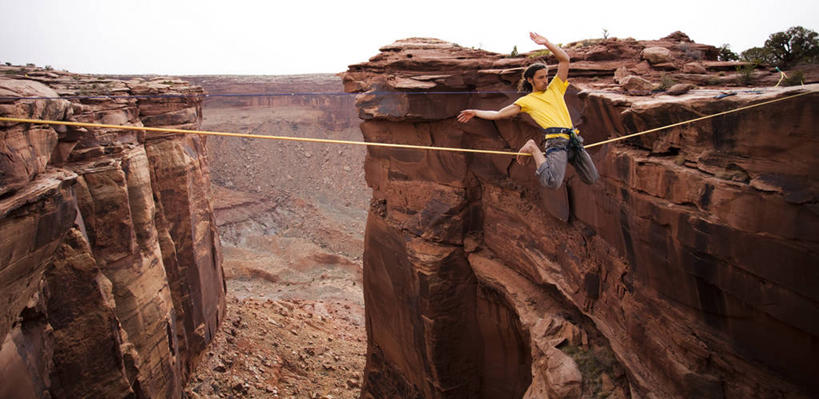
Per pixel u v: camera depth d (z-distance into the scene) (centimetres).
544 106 599
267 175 8019
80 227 1695
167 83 2898
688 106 880
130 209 2080
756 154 764
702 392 934
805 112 672
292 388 2777
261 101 9525
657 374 1064
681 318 979
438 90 1788
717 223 824
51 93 1530
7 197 1214
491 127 1777
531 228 1675
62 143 1672
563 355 1312
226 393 2633
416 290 2025
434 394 2052
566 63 600
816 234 674
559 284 1501
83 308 1622
